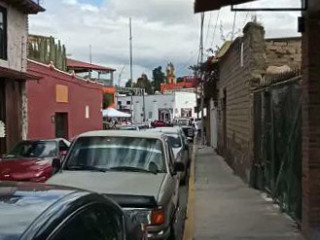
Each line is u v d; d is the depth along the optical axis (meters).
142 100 84.06
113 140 9.66
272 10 8.38
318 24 8.73
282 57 16.80
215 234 9.78
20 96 24.52
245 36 17.33
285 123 11.49
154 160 9.34
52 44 34.03
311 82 8.84
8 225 3.31
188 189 16.55
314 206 8.84
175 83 117.88
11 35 23.16
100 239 4.03
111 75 70.69
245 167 17.66
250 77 16.30
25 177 13.79
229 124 23.94
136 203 7.68
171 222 8.67
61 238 3.46
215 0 7.31
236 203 13.10
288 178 11.17
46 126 29.73
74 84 35.47
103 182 8.30
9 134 23.23
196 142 48.25
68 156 9.51
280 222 10.66
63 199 3.89
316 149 8.85
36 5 24.22
